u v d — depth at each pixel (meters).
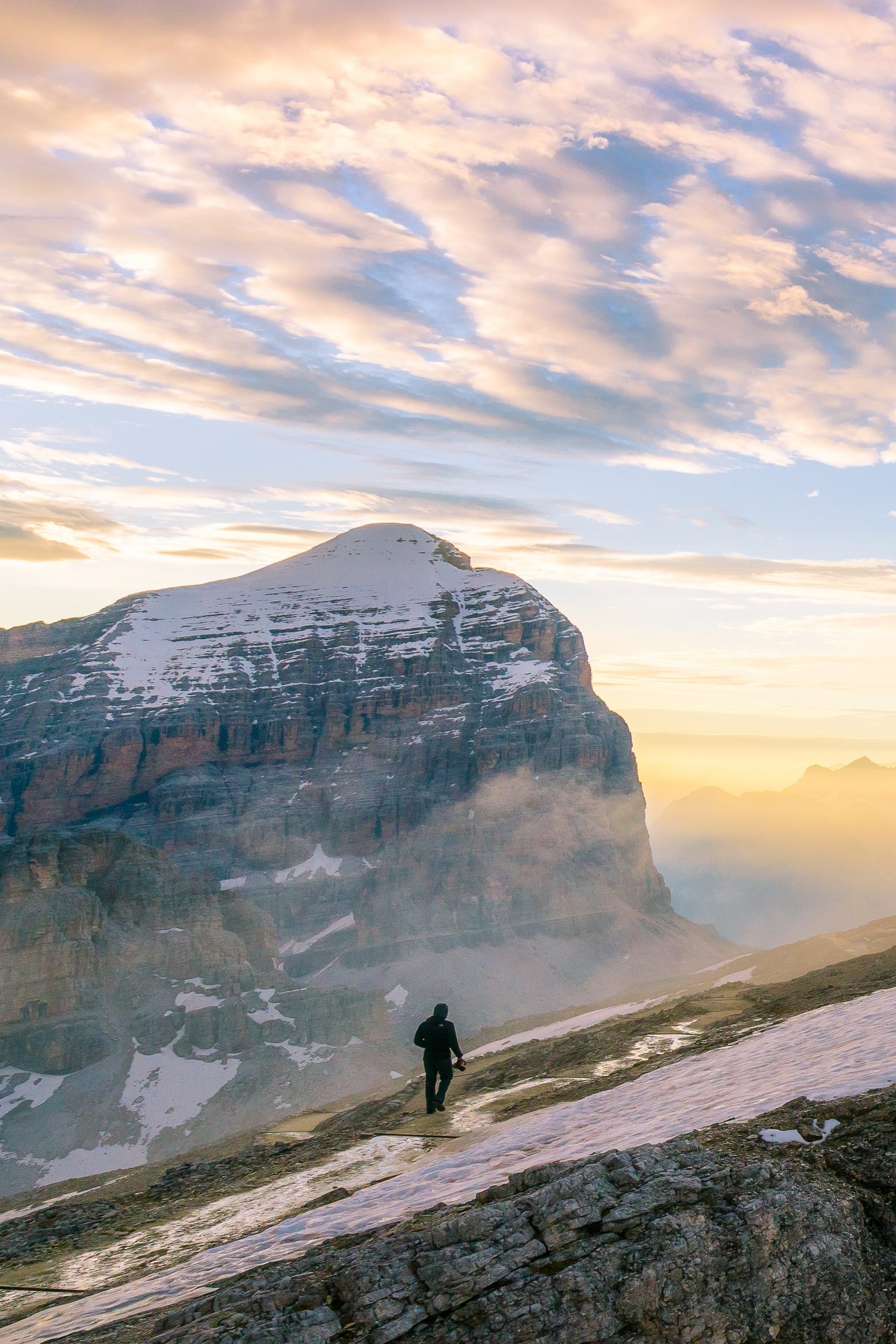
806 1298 11.09
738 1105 16.78
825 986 36.47
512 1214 11.77
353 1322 10.66
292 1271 12.05
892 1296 11.28
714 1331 10.69
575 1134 18.95
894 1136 12.99
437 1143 22.53
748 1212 11.59
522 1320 10.52
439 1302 10.80
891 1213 12.00
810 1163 12.85
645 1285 10.79
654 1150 13.02
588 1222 11.60
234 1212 19.48
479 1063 39.91
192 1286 14.04
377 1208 16.22
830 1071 17.59
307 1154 24.00
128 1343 11.51
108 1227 20.33
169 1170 27.92
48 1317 14.42
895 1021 21.41
